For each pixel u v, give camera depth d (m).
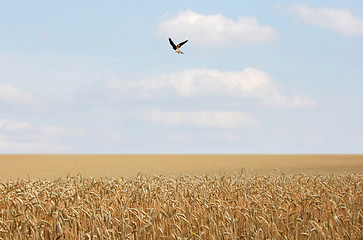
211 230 14.25
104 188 18.27
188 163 92.88
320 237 14.14
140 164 87.62
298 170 60.66
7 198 16.94
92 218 13.76
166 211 15.01
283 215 16.75
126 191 18.84
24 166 78.81
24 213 14.41
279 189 19.92
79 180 22.06
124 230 13.11
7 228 13.59
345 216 17.33
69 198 16.08
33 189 19.03
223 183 20.77
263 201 16.89
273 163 90.56
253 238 13.34
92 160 113.75
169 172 58.84
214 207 15.20
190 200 17.14
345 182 24.19
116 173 57.50
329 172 55.28
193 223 15.12
